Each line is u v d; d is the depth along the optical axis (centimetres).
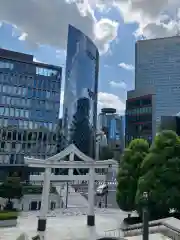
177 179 2339
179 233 1631
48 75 7956
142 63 19288
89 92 11412
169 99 17975
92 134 11731
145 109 11388
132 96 12119
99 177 3431
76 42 10825
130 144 3128
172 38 18825
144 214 1250
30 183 6406
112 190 5831
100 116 17825
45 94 7838
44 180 3067
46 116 7756
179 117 6756
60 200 4947
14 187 4500
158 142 2569
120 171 3011
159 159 2448
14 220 3203
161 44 19012
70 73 10456
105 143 13938
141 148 3016
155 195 2338
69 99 10269
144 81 18962
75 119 10412
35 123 7575
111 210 4272
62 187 5609
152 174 2430
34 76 7744
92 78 11819
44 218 2944
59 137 8269
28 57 8150
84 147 10769
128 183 2914
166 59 18700
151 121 11050
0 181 6331
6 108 7231
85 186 6612
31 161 3008
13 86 7412
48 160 3114
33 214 3928
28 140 7406
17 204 4716
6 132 7138
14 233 2789
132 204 2877
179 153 2455
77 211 4156
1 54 7750
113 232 2708
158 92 18325
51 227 3064
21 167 7156
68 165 3225
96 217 3669
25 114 7469
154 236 1738
